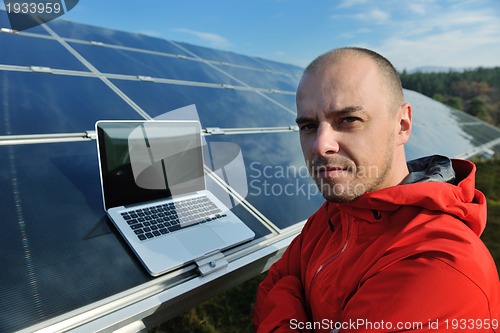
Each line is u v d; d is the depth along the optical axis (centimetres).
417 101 749
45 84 243
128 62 357
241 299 305
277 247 168
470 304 75
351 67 95
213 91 366
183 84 354
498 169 643
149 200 163
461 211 96
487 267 83
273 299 130
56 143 184
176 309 137
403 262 85
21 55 279
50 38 340
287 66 718
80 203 153
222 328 270
